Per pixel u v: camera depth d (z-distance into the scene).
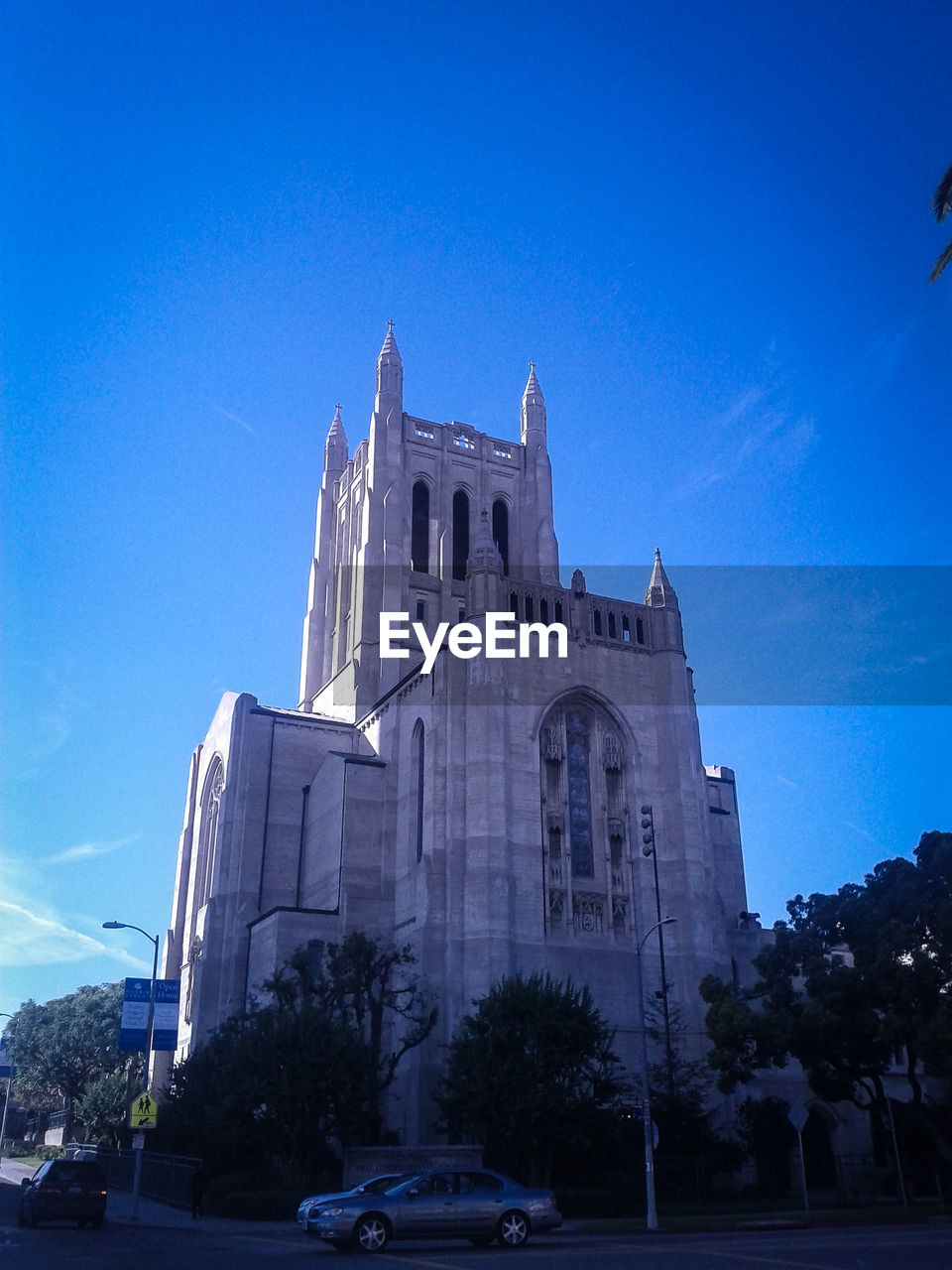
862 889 53.97
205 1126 55.62
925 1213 45.28
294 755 81.25
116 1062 109.38
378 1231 30.44
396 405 97.44
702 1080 61.75
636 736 71.44
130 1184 64.44
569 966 63.72
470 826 63.78
